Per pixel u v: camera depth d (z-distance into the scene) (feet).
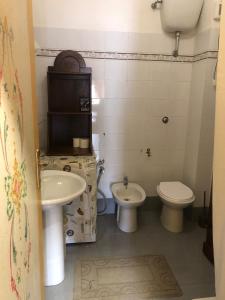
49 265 6.10
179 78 9.00
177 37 8.50
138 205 8.21
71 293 5.98
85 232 7.63
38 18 7.97
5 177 1.82
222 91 3.19
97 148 9.16
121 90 8.81
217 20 7.72
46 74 8.29
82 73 7.91
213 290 6.14
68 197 5.25
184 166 9.70
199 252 7.57
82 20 8.15
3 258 1.75
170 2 7.72
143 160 9.50
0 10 1.75
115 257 7.25
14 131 2.11
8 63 1.95
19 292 2.21
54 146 8.45
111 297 5.89
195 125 8.80
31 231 2.84
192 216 9.19
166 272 6.70
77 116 8.48
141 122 9.16
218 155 3.35
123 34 8.41
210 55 7.95
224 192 3.29
